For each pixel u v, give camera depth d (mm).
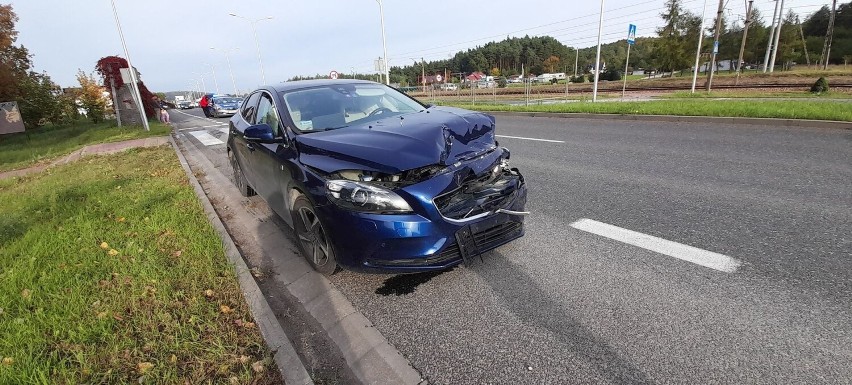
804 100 14422
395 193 2633
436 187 2668
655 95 24297
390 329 2615
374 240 2645
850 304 2496
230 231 4480
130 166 8305
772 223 3748
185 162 8141
